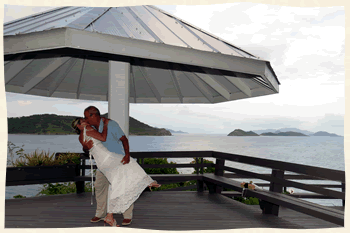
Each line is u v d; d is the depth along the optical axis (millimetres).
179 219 3209
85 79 5270
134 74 5262
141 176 2832
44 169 4238
